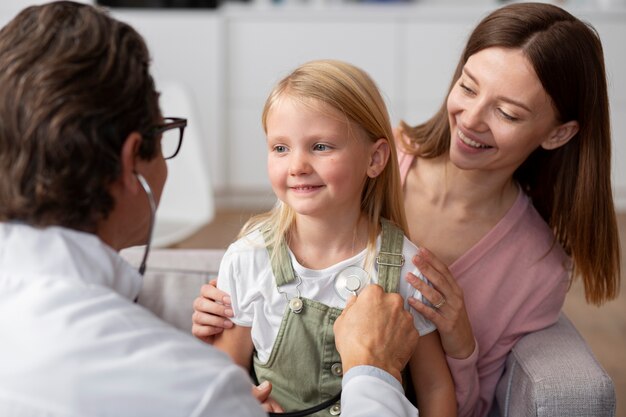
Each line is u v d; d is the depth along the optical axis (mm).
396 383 989
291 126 1026
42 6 833
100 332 762
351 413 919
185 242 3502
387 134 1100
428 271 1111
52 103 760
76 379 734
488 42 1162
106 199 816
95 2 3744
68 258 800
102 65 796
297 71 1062
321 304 1107
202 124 3852
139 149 848
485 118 1162
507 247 1301
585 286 1358
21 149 768
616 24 3703
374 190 1147
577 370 1138
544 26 1140
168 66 3791
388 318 1038
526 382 1160
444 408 1152
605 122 1250
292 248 1144
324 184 1036
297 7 3760
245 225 1217
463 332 1143
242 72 3822
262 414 817
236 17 3758
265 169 3934
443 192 1342
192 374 764
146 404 743
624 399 2268
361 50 3799
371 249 1127
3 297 784
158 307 1446
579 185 1286
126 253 1473
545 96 1146
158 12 3730
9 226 809
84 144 775
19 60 778
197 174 2373
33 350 746
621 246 3496
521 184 1396
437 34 3775
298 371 1124
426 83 3828
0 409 735
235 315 1153
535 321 1290
